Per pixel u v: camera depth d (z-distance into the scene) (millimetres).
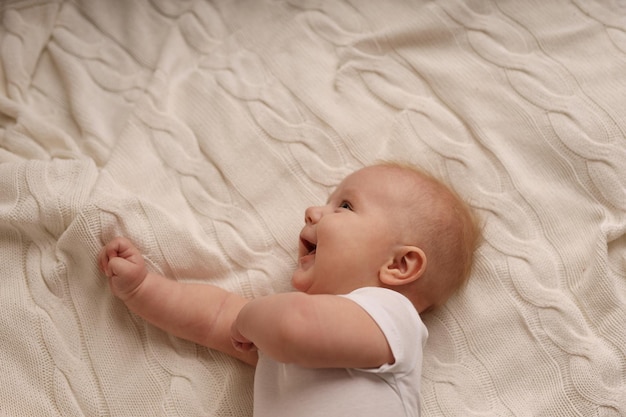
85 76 1464
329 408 1017
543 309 1256
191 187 1335
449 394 1218
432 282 1167
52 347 1159
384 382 1038
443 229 1166
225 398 1185
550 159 1368
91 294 1207
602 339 1239
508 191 1342
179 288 1194
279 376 1097
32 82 1474
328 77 1456
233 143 1367
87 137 1379
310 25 1507
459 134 1396
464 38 1479
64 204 1201
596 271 1263
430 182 1215
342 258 1133
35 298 1188
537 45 1451
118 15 1559
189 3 1555
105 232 1202
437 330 1254
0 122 1419
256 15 1538
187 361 1198
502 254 1296
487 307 1264
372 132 1397
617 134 1351
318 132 1385
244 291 1266
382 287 1143
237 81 1434
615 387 1198
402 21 1488
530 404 1205
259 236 1305
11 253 1217
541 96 1400
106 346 1184
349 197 1198
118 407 1152
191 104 1412
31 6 1520
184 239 1247
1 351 1147
